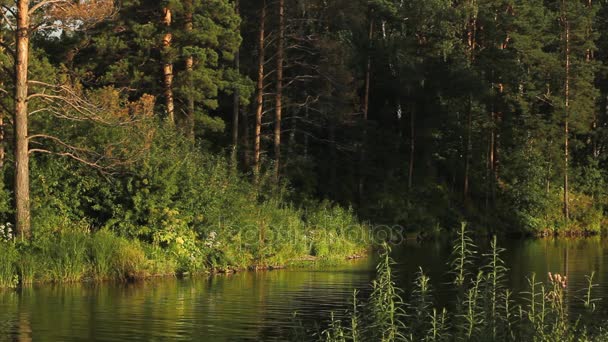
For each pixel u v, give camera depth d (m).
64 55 36.81
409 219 50.75
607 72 62.78
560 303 12.77
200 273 28.31
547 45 63.09
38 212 27.36
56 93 30.80
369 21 57.12
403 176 56.22
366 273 28.80
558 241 49.12
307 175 49.66
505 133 58.91
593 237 54.12
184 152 30.73
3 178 28.16
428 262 33.09
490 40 56.84
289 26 44.25
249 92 38.75
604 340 12.27
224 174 31.75
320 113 51.41
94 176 28.95
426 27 55.62
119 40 36.44
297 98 50.50
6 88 30.48
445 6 54.22
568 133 61.22
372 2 55.00
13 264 24.66
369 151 55.25
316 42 43.44
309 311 19.95
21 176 26.56
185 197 29.25
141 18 37.62
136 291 23.30
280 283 25.56
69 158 28.98
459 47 55.75
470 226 53.62
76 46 36.59
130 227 28.34
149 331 17.22
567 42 59.12
